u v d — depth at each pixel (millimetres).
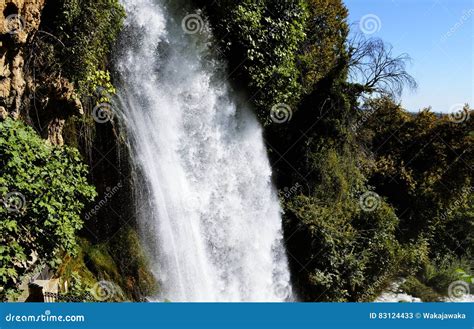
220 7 11508
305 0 15000
